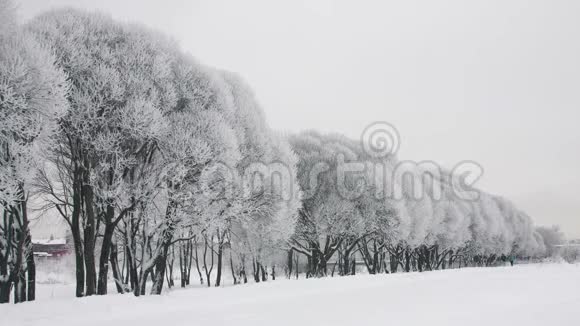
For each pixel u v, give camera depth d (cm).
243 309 1514
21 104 1600
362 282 2681
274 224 3253
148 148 2441
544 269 4175
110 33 2403
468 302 1538
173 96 2438
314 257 4122
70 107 2028
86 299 1633
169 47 2669
